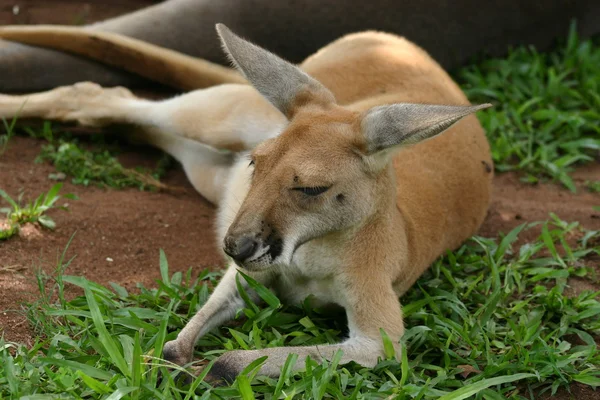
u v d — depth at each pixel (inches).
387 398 287.7
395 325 326.0
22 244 374.3
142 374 281.0
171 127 434.3
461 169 398.6
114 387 278.8
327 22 551.5
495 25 593.0
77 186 436.5
